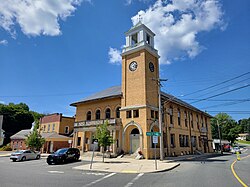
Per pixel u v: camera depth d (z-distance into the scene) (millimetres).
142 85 28766
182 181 10883
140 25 32094
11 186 9625
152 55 32281
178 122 36188
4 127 63781
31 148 33969
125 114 29109
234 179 11500
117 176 12953
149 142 26500
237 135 81250
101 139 22609
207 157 32250
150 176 12906
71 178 12109
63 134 44938
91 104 34625
